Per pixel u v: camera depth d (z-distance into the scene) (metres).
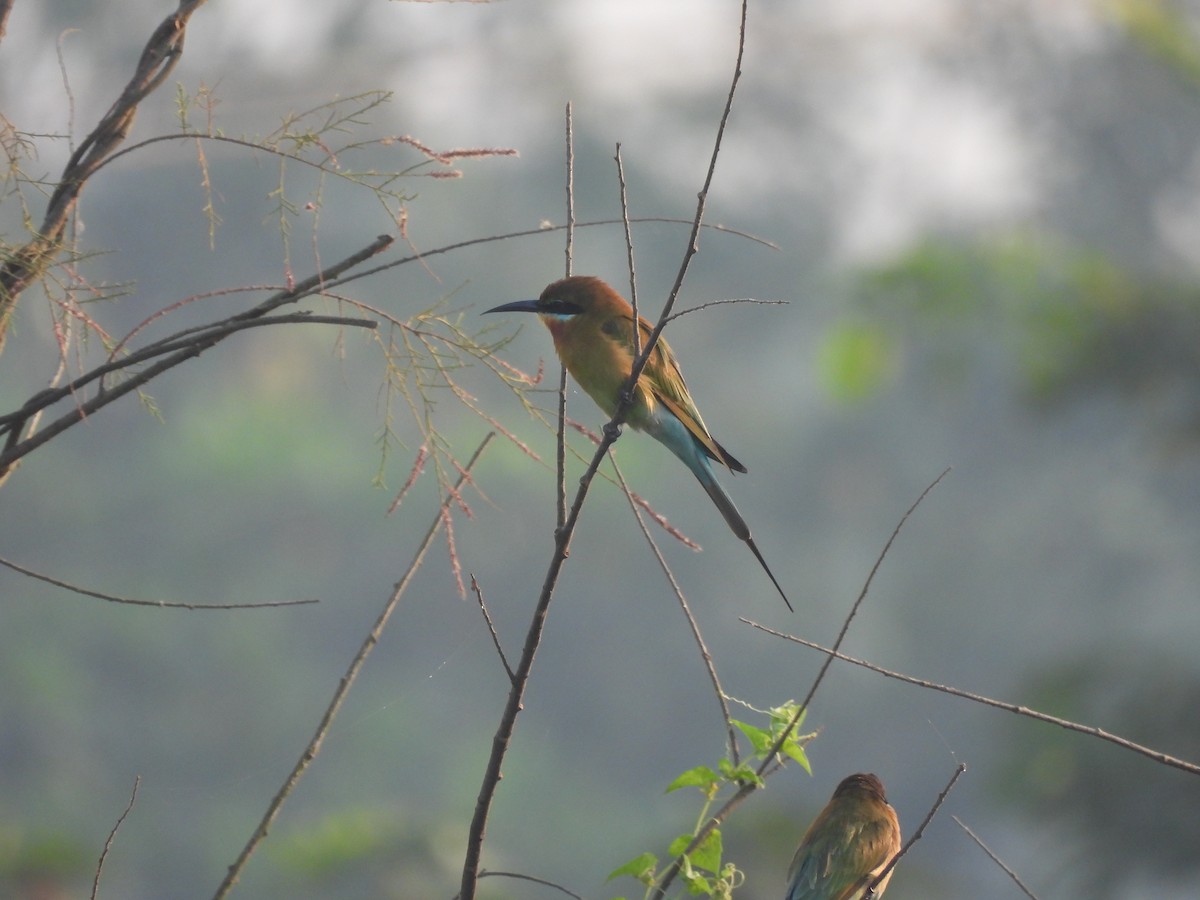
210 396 26.81
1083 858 12.62
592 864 24.78
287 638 25.62
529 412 3.58
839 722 26.95
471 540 26.56
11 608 23.59
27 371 9.70
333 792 24.22
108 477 25.39
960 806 22.78
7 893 6.91
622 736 27.55
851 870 4.70
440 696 26.22
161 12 19.14
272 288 3.47
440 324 3.53
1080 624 24.34
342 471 26.09
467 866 3.36
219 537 25.42
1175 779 12.41
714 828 3.76
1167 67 18.38
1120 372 14.15
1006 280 14.26
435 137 24.42
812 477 27.72
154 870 21.22
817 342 25.98
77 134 4.27
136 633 24.08
